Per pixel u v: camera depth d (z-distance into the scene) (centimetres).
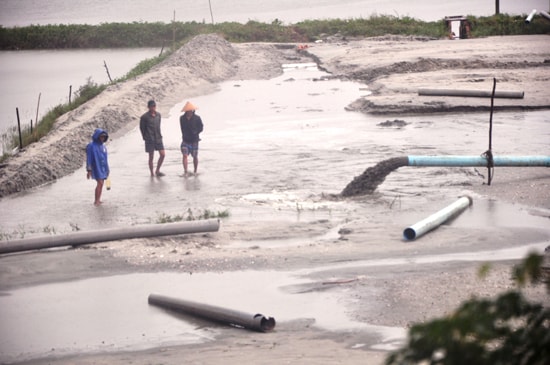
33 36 16800
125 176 5550
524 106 7338
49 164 5734
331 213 4419
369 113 7438
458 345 781
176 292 3275
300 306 3030
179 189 5116
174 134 6925
